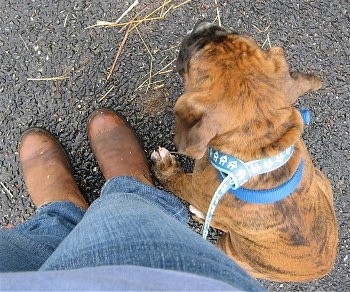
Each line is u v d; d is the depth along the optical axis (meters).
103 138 0.81
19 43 0.82
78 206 0.78
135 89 0.84
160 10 0.83
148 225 0.54
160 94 0.84
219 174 0.66
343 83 0.87
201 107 0.56
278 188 0.61
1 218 0.83
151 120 0.84
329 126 0.87
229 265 0.51
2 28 0.82
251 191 0.62
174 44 0.84
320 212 0.65
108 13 0.83
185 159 0.85
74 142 0.84
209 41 0.59
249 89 0.57
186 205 0.85
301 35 0.86
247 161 0.59
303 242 0.64
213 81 0.57
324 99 0.87
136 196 0.66
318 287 0.90
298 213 0.62
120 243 0.51
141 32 0.83
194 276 0.42
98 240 0.52
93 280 0.39
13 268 0.60
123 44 0.83
